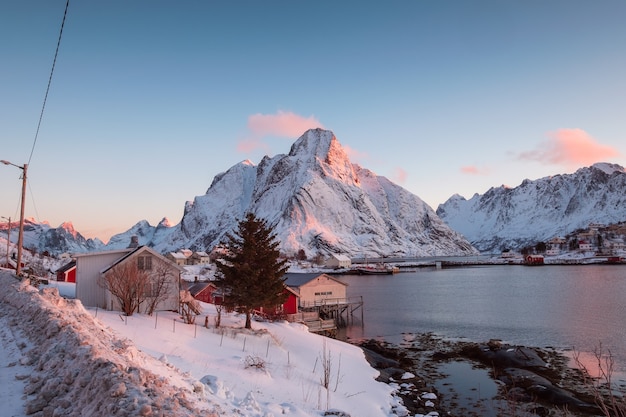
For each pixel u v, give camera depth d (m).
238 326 33.78
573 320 55.00
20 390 8.75
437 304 76.06
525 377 30.11
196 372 17.42
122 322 26.70
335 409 17.17
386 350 40.31
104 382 7.78
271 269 33.72
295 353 29.36
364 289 111.38
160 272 36.41
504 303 74.38
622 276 128.88
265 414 13.16
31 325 13.44
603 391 27.98
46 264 107.38
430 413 23.05
